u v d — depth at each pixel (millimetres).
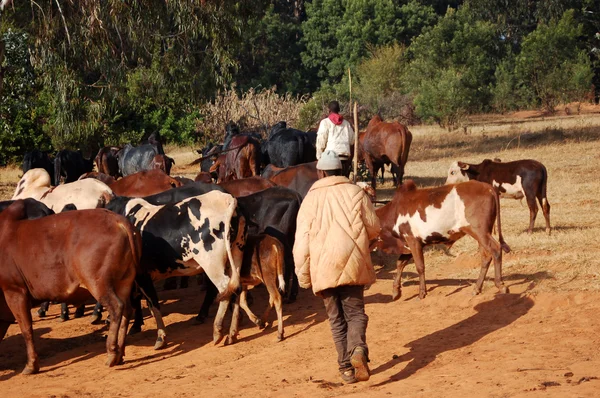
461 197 9453
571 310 8445
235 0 25703
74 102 23891
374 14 66125
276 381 7230
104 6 22766
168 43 26000
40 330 10328
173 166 31125
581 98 48781
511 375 6344
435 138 34844
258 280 9266
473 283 10281
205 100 28797
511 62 56812
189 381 7555
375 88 49875
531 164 12914
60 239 8438
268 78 65000
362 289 6914
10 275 8508
